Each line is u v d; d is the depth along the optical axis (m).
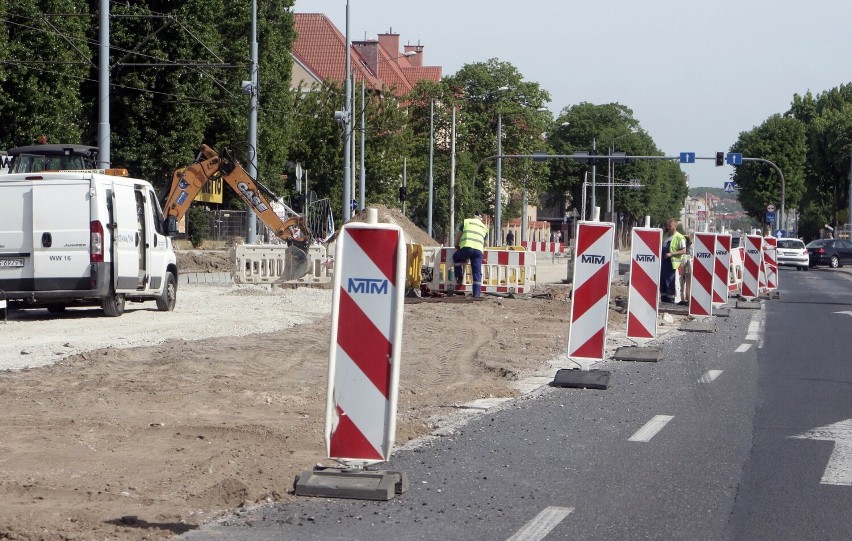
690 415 12.96
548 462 10.18
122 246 23.34
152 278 24.78
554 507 8.53
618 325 24.92
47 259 22.20
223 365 15.91
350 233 8.58
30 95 45.00
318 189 80.25
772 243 38.84
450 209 79.88
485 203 99.75
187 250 61.31
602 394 14.54
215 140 64.62
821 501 8.85
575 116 149.50
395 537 7.61
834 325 26.84
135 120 57.34
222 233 74.75
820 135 125.88
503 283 33.16
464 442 11.05
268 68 67.88
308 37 110.44
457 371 16.64
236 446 10.47
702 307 24.62
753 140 130.00
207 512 8.22
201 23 57.47
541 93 101.25
